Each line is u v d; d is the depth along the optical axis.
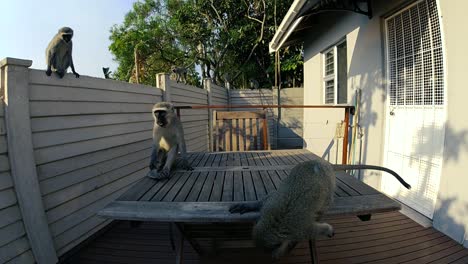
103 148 3.38
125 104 3.84
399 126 3.75
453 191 2.83
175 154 2.73
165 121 2.68
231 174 2.65
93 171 3.21
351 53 4.88
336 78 5.75
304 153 3.52
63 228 2.77
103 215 1.83
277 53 10.63
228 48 14.34
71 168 2.90
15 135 2.31
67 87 2.86
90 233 3.10
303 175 1.71
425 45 3.24
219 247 2.60
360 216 2.11
